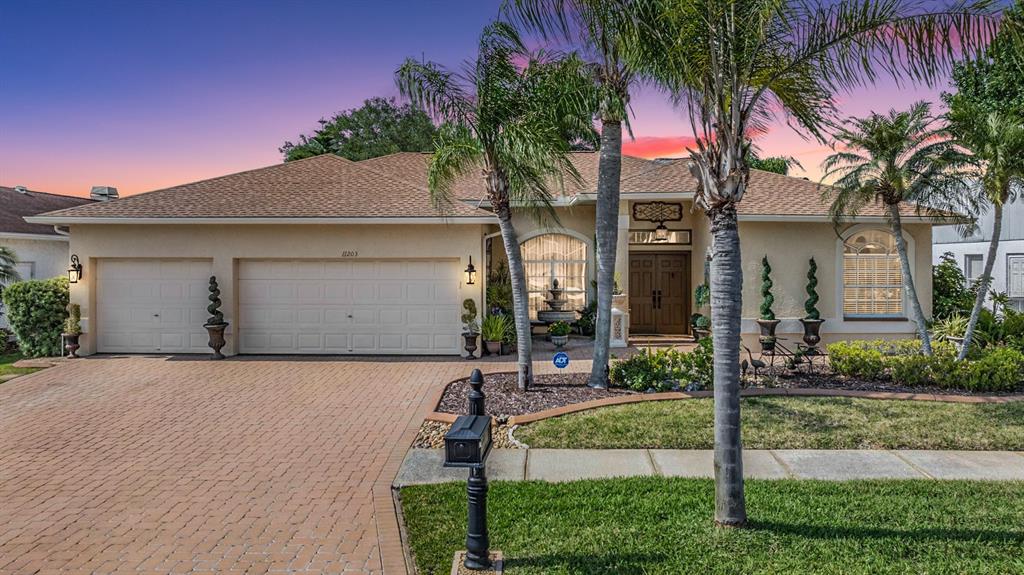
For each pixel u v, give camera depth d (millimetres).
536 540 4914
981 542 4777
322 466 6984
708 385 10062
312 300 14297
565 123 9477
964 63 6828
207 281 14273
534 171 9984
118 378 11820
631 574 4348
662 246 16922
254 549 4977
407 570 4625
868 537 4867
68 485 6418
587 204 16578
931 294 14203
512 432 8039
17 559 4824
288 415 9188
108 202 14758
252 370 12578
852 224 13977
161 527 5402
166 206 14375
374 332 14320
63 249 20250
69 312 14188
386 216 13711
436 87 9398
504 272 16422
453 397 9938
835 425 8008
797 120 6445
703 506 5531
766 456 7066
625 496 5824
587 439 7656
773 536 4883
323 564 4727
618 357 13914
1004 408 8719
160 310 14367
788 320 14055
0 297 15781
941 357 10570
